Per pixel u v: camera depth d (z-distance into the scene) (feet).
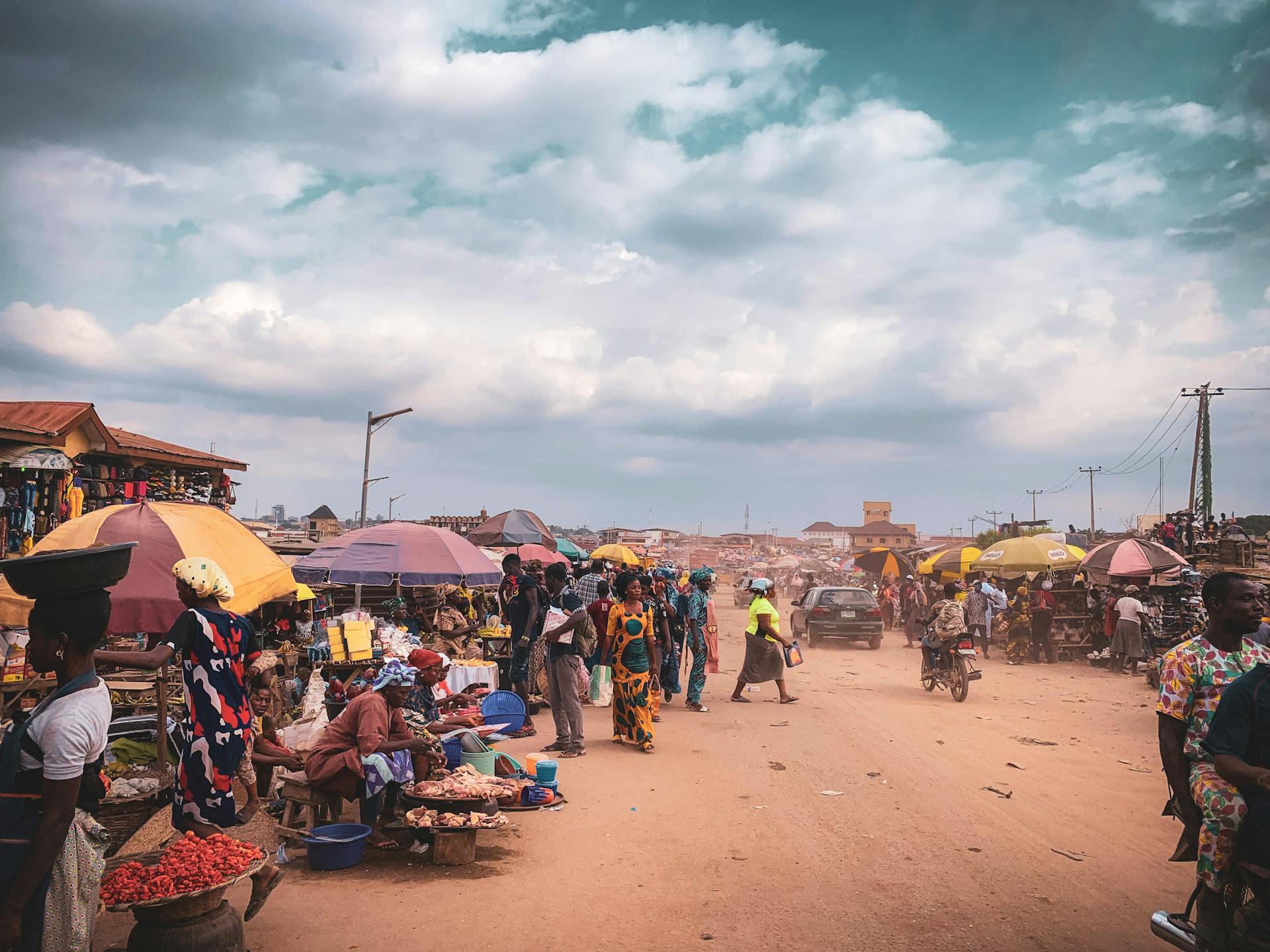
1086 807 25.39
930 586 102.99
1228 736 12.31
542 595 40.01
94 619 11.44
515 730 35.42
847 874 19.53
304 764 21.59
